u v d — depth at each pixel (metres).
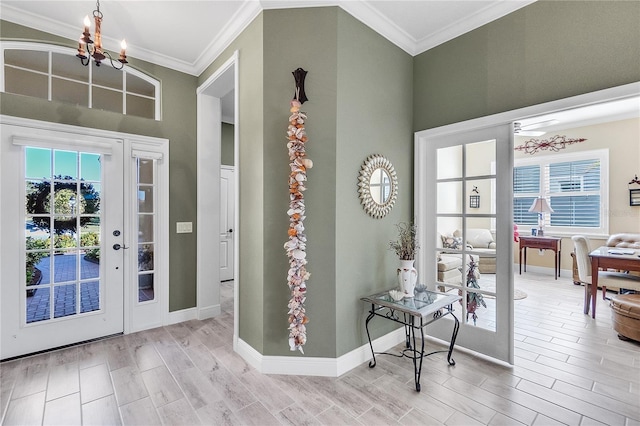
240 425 1.74
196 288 3.44
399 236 2.79
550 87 2.15
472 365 2.40
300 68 2.23
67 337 2.71
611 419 1.77
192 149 3.42
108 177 2.92
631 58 1.85
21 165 2.53
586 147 5.24
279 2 2.23
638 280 3.40
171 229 3.28
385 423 1.75
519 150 6.08
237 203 2.59
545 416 1.80
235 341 2.62
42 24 2.58
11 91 2.54
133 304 3.04
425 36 2.76
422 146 2.89
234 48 2.69
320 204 2.27
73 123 2.72
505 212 2.44
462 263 2.70
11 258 2.49
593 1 1.98
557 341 2.83
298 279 2.10
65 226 2.73
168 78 3.25
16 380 2.17
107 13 2.47
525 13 2.26
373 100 2.54
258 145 2.34
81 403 1.93
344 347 2.32
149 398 1.98
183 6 2.38
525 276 5.57
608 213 5.04
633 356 2.53
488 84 2.46
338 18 2.26
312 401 1.95
